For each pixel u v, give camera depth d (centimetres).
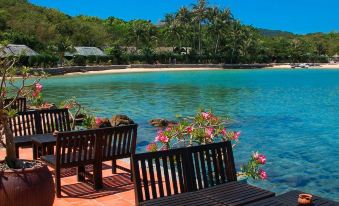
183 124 862
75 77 5734
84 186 699
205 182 541
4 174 464
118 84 4316
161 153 505
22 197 463
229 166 562
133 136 703
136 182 477
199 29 10381
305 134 1515
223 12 10412
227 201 462
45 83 4466
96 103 2492
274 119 1883
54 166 646
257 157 805
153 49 9862
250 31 11006
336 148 1279
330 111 2192
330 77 6138
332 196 844
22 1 10900
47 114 909
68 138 633
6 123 498
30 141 812
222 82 4784
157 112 2080
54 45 8312
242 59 10200
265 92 3416
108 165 847
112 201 631
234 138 854
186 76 6275
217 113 2073
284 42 11844
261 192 493
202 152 543
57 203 617
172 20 10494
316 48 12450
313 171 1018
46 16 10650
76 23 10762
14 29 8894
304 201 407
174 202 459
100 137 663
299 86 4206
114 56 8338
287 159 1134
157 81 4897
